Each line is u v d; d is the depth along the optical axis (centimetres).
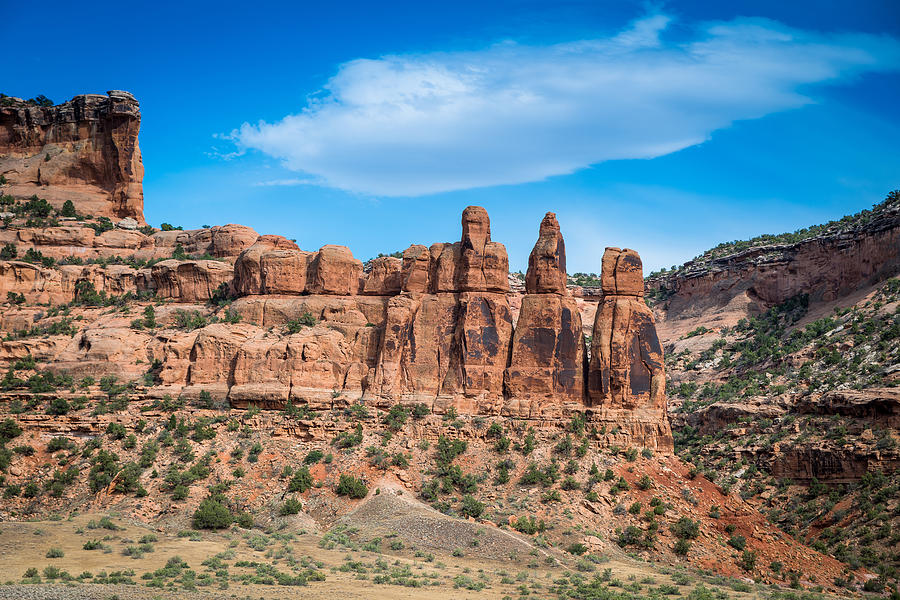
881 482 11769
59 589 6569
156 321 13150
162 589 6950
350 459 10800
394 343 11969
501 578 8281
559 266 12119
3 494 10125
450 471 10662
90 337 12425
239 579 7544
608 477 10525
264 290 12862
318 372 11831
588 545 9494
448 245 12625
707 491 10825
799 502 12525
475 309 11975
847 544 10900
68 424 11138
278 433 11138
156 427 11119
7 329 13012
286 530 9638
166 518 9744
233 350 12000
